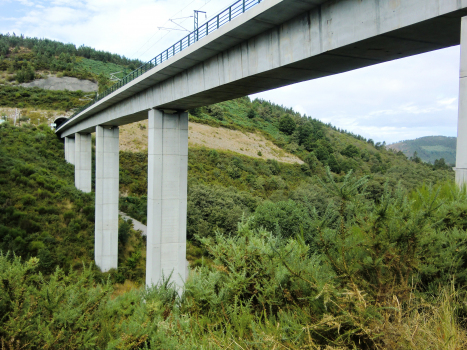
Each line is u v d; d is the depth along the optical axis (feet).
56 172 168.04
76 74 391.04
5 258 14.90
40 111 267.39
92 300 15.75
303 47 33.32
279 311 15.37
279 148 322.34
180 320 16.39
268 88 47.73
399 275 13.38
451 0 21.67
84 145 159.63
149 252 64.90
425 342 9.70
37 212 113.09
